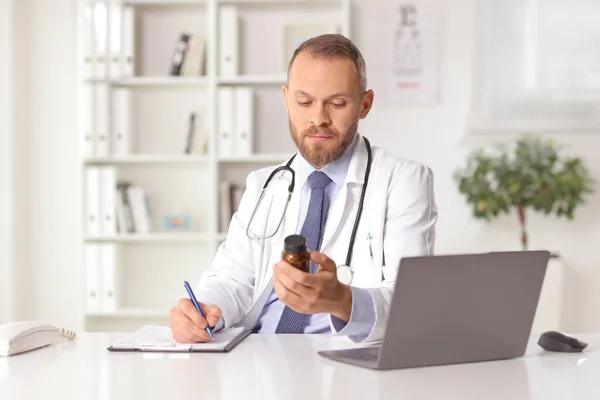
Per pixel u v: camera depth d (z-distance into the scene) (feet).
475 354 4.99
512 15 14.02
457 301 4.82
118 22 13.70
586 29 13.98
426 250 6.64
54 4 14.52
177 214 13.97
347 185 6.80
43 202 14.62
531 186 12.78
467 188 13.03
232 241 7.14
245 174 14.21
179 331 5.50
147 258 14.34
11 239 14.24
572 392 4.19
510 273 4.98
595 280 14.01
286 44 13.79
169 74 14.07
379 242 6.68
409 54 14.06
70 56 14.53
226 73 13.65
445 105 14.07
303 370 4.71
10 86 14.15
